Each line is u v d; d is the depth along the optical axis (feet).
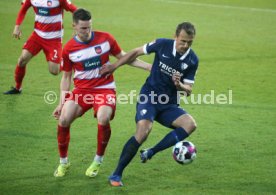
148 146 77.46
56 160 71.26
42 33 95.35
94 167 66.08
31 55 95.86
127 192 62.28
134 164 70.69
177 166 70.23
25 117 87.20
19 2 183.73
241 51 134.51
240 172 68.59
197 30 155.22
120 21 162.40
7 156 71.92
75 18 63.36
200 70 117.39
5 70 113.09
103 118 63.72
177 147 63.87
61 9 95.76
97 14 170.60
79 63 65.00
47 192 61.93
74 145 76.64
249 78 112.47
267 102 97.76
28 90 101.04
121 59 65.36
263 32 155.63
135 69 117.39
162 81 64.69
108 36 66.13
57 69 97.96
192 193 62.23
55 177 66.03
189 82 64.64
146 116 63.62
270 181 65.92
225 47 137.90
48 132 81.25
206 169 69.36
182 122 64.13
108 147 76.54
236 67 120.57
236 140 79.77
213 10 184.14
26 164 69.62
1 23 154.40
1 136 78.84
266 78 112.78
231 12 182.09
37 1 94.07
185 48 62.13
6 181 64.54
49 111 90.48
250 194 62.23
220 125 85.97
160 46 64.08
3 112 89.04
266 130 84.12
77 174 67.05
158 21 164.35
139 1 195.52
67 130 64.90
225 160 72.38
